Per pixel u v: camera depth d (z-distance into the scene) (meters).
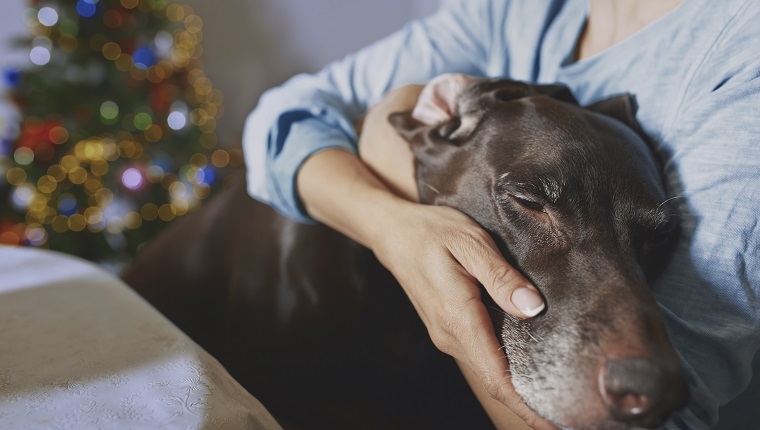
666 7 1.35
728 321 1.02
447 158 1.38
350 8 5.94
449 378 1.61
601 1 1.49
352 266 1.68
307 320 1.73
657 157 1.27
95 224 4.22
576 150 1.23
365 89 1.84
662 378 0.92
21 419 0.84
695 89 1.21
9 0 4.98
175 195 4.49
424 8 5.99
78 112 4.17
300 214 1.56
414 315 1.63
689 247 1.07
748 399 1.25
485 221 1.27
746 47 1.12
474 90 1.42
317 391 1.76
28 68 4.24
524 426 1.12
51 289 1.29
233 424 0.89
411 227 1.15
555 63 1.58
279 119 1.54
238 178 2.12
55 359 1.00
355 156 1.48
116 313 1.19
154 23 4.49
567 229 1.19
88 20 4.25
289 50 5.88
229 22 5.67
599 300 1.07
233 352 1.87
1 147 4.27
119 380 0.94
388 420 1.70
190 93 4.70
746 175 1.01
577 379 1.00
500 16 1.75
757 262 1.01
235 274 1.91
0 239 4.02
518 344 1.12
